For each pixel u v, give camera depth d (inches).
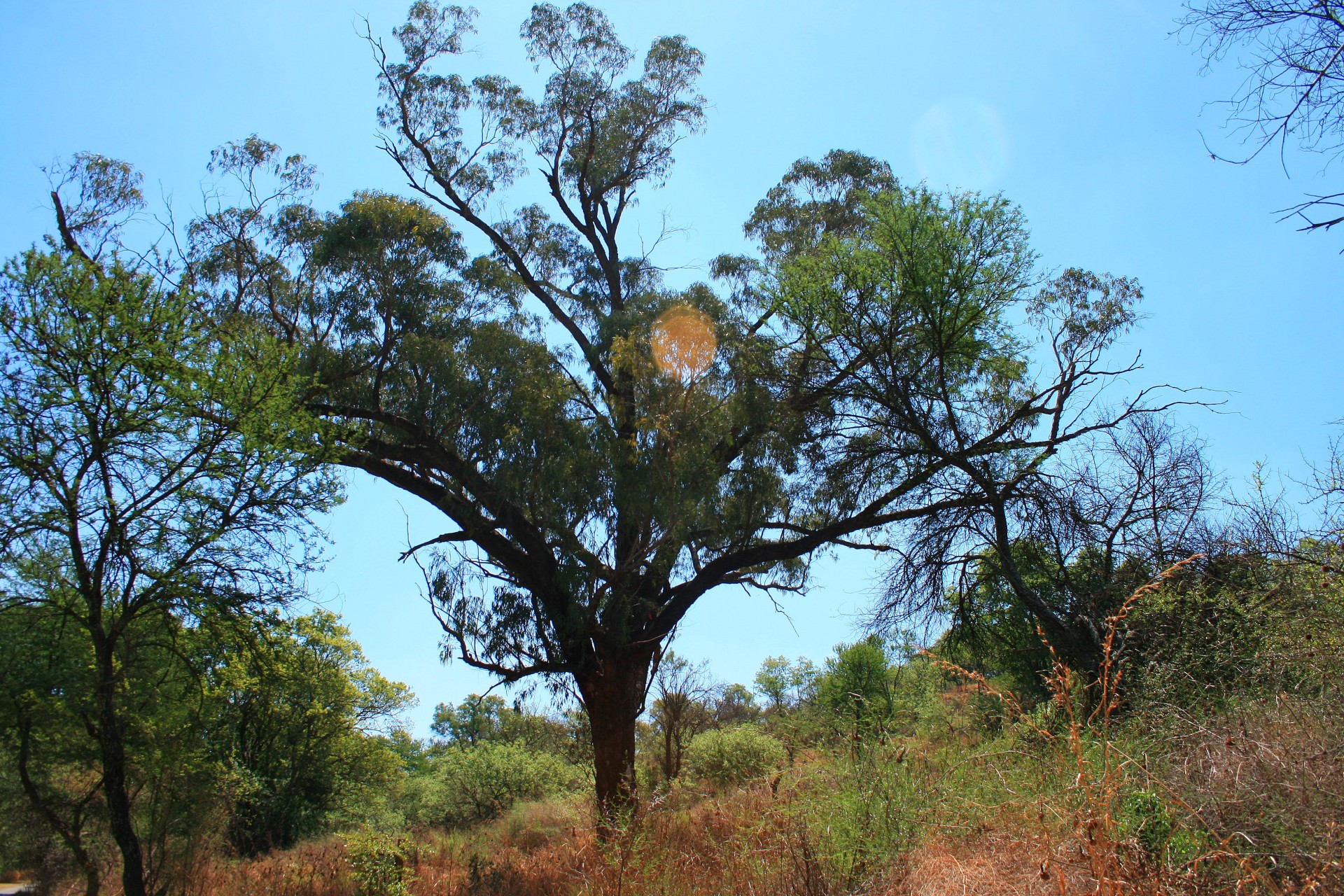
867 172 847.1
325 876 539.8
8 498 401.4
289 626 486.6
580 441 610.9
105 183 639.8
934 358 642.8
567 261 837.8
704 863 327.6
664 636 673.6
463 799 1203.9
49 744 435.5
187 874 472.7
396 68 817.5
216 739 879.1
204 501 434.6
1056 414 645.9
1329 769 180.7
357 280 653.9
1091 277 748.0
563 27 831.7
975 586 645.9
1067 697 225.8
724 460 646.5
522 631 626.5
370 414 629.0
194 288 649.6
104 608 451.5
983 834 230.2
